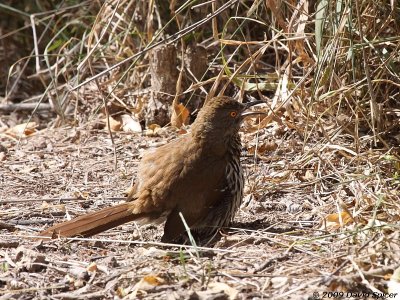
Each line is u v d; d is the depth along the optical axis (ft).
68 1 53.98
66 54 49.37
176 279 27.30
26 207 36.52
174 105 44.14
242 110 34.04
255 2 40.40
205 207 32.78
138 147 42.80
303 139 39.65
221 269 27.94
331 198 34.71
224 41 40.34
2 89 56.85
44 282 28.27
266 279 26.76
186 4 41.52
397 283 25.48
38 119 51.08
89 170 40.55
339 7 36.91
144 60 47.14
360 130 39.34
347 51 38.47
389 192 33.27
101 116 46.83
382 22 38.81
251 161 39.37
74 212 35.70
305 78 38.22
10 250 31.42
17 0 57.47
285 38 40.52
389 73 38.24
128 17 48.21
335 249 28.78
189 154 33.06
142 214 32.32
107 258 29.81
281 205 35.01
